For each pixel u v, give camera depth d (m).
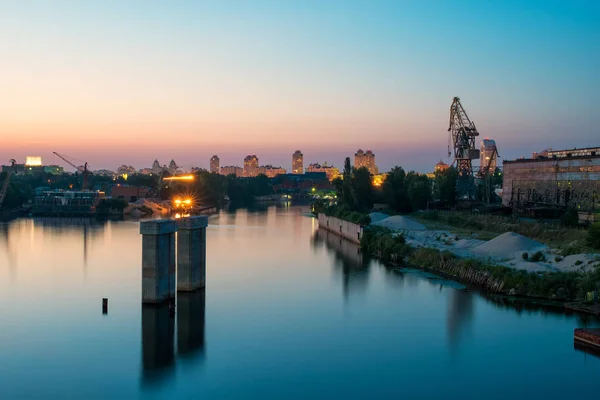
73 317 74.19
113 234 180.62
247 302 82.88
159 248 78.88
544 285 84.56
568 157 173.25
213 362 58.75
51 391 51.66
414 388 52.59
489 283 90.75
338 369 57.06
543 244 116.75
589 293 78.75
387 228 158.88
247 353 61.34
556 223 149.88
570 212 142.50
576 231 126.44
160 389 52.12
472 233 149.25
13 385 52.84
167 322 72.12
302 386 52.88
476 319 74.06
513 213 175.50
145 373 55.66
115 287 92.69
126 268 111.50
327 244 155.62
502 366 57.88
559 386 53.12
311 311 78.31
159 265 79.19
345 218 176.75
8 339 65.44
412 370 56.84
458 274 100.56
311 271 109.25
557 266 95.69
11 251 137.00
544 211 170.50
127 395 50.94
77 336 66.44
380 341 65.50
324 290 91.44
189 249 87.56
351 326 71.31
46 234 180.12
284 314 76.62
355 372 56.31
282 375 55.41
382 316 75.88
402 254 121.44
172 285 83.06
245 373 55.91
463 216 183.00
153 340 65.06
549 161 182.62
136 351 61.56
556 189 179.12
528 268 95.31
